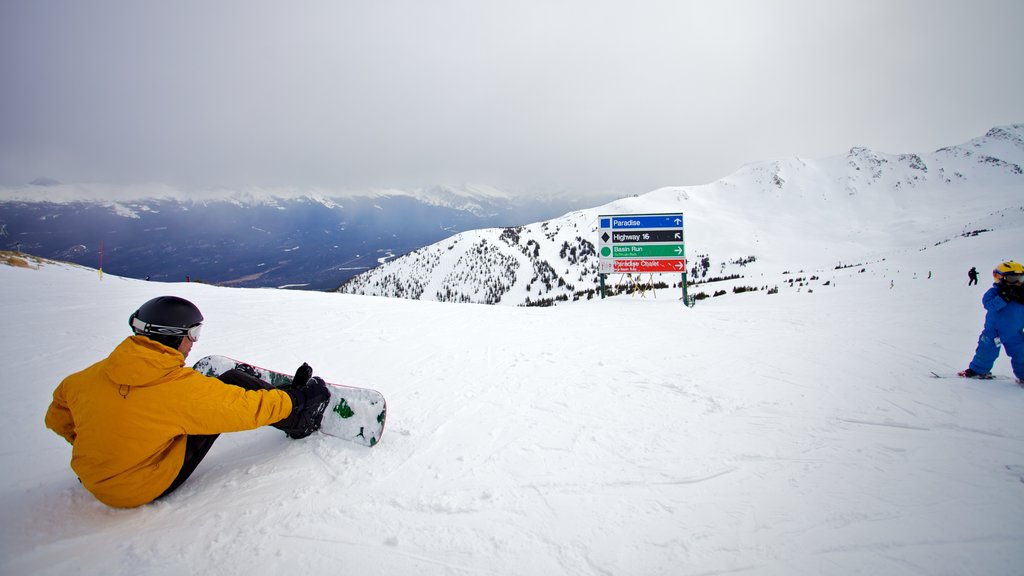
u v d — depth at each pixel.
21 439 3.30
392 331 7.46
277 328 7.53
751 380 4.76
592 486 2.67
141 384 2.24
